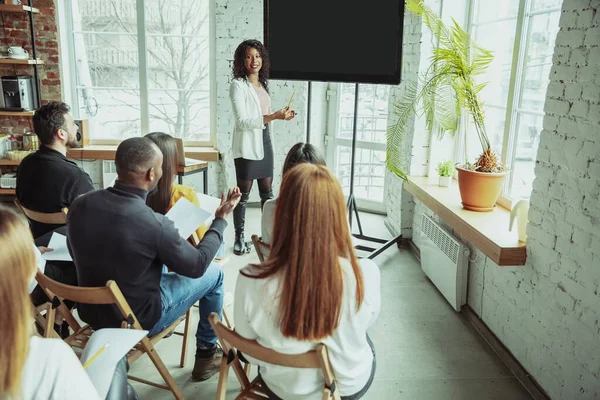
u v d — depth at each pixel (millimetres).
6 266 929
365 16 3338
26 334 964
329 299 1368
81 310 2035
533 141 2830
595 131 1937
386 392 2438
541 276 2336
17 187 2541
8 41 5090
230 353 1734
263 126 3846
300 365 1438
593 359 1961
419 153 3975
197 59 5344
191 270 1954
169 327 2240
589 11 1962
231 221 5020
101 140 5508
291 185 1378
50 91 5277
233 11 5043
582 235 2023
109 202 1868
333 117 5348
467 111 3289
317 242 1344
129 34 5293
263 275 1420
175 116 5508
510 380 2549
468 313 3164
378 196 5348
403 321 3127
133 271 1899
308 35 3426
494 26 3268
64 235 2475
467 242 3180
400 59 3379
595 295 1949
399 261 4066
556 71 2184
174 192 2492
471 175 2971
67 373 1010
